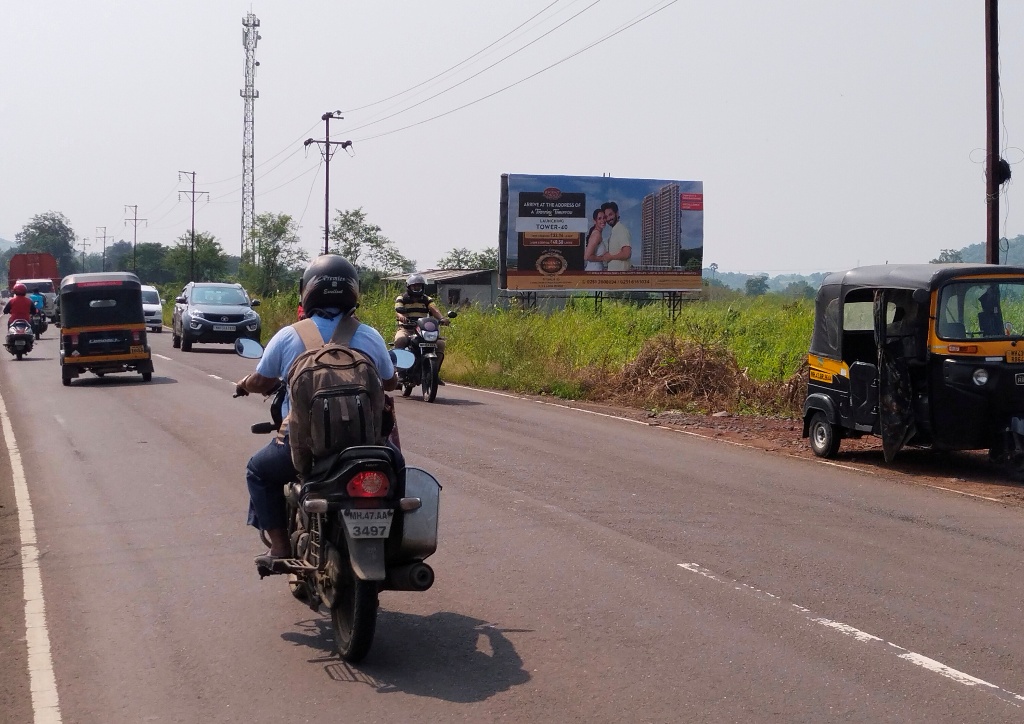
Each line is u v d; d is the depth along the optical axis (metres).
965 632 5.80
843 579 6.84
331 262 5.54
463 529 8.09
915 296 10.70
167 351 30.25
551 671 5.15
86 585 6.63
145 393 18.22
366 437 5.04
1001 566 7.25
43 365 25.52
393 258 68.75
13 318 27.64
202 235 87.44
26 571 6.95
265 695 4.84
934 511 9.12
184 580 6.73
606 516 8.61
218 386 19.53
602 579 6.77
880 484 10.43
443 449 12.03
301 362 5.14
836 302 11.93
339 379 5.07
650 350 19.09
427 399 17.31
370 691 4.89
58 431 13.48
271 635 5.69
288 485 5.61
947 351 10.58
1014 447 10.44
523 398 18.38
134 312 20.31
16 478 10.21
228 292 31.44
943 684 5.02
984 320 10.77
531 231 39.19
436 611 6.11
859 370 11.50
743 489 9.96
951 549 7.72
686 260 41.16
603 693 4.86
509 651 5.44
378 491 4.89
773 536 8.01
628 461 11.48
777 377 17.58
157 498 9.23
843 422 11.78
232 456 11.41
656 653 5.41
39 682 5.00
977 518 8.84
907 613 6.13
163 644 5.55
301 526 5.53
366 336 5.49
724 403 17.09
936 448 10.93
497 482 10.05
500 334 22.30
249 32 75.50
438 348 17.19
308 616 6.03
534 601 6.30
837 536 8.06
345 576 5.07
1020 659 5.39
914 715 4.63
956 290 10.73
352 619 5.09
